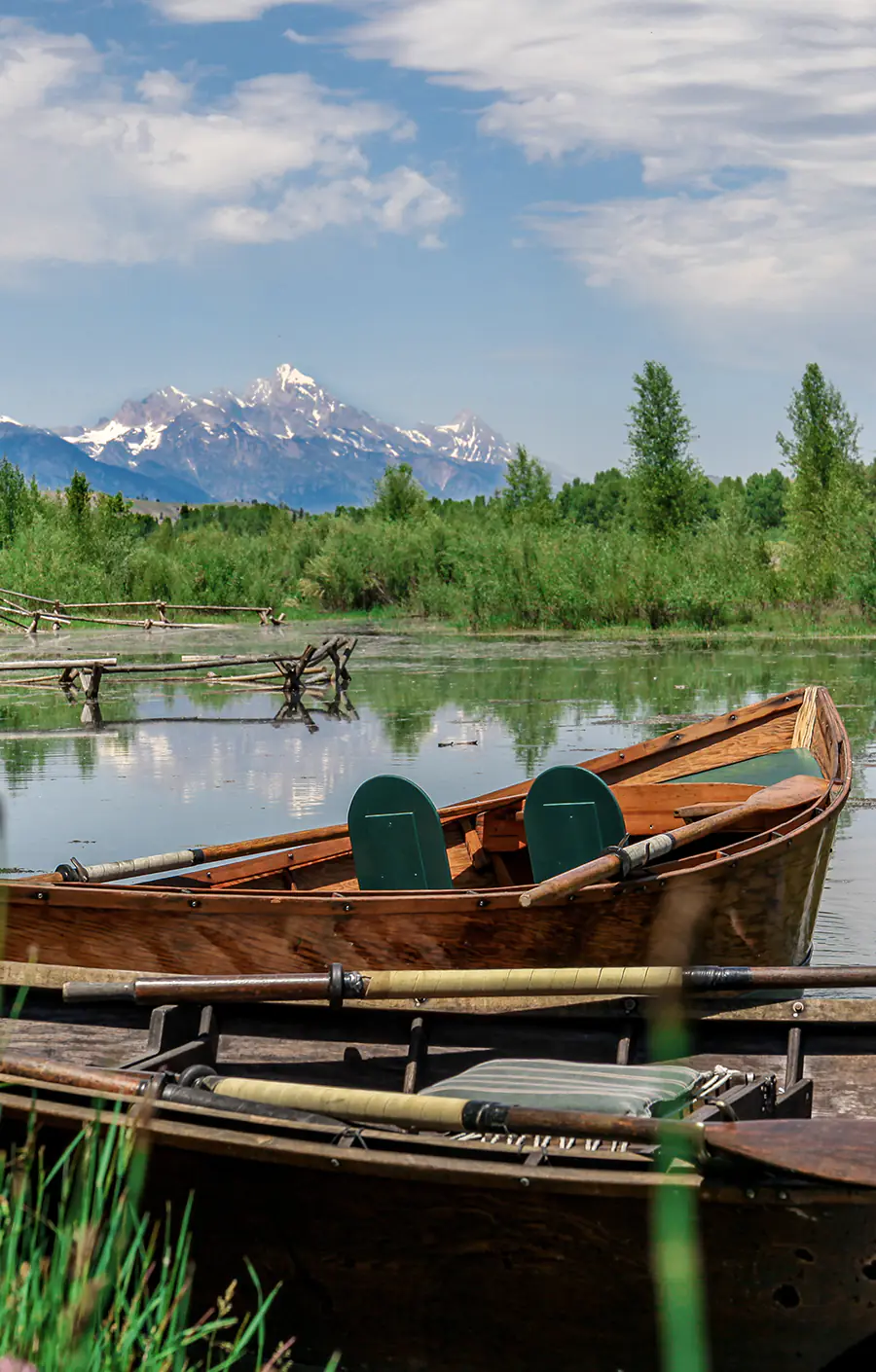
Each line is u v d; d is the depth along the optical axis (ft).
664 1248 11.04
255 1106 12.01
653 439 165.27
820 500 128.77
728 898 19.47
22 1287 8.06
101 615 134.41
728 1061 15.05
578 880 17.57
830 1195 10.53
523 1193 11.27
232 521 242.78
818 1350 11.11
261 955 18.45
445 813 25.03
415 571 146.61
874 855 29.86
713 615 113.29
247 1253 12.10
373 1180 11.61
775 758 25.91
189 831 33.24
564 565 118.83
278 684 73.67
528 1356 11.60
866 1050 14.87
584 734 49.16
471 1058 15.56
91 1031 15.87
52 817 35.14
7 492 164.96
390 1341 11.91
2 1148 12.34
